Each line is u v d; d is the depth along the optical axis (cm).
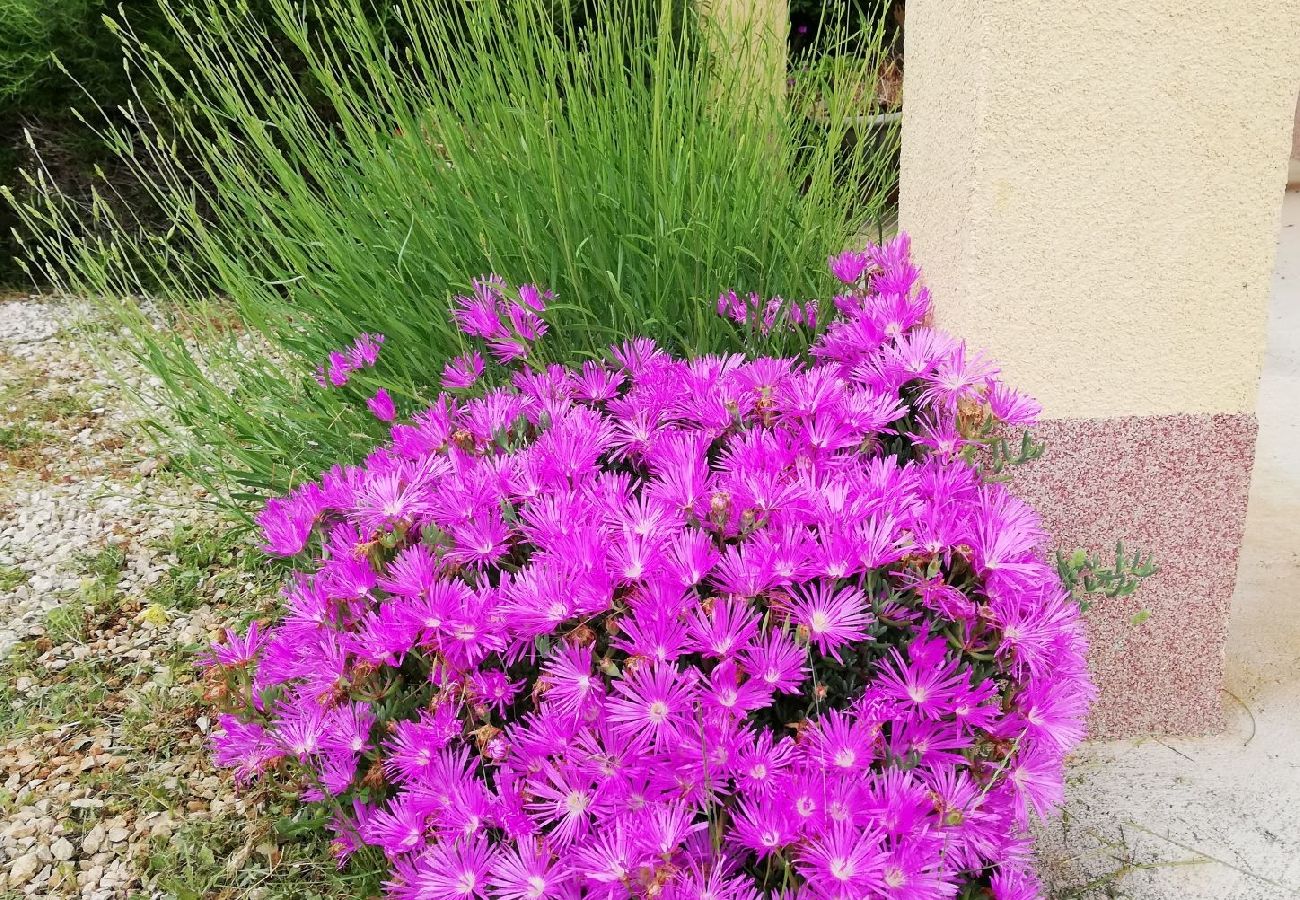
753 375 74
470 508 65
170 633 124
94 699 111
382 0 222
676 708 52
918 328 87
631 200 98
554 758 56
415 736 58
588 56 116
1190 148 77
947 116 83
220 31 114
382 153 106
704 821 54
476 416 75
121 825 93
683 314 94
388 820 58
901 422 79
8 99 254
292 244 113
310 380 102
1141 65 75
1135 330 83
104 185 265
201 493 158
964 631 57
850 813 50
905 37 93
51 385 208
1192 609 91
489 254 92
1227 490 87
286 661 65
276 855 87
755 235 101
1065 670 62
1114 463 87
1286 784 87
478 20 111
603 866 50
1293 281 217
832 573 55
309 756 64
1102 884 77
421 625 59
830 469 67
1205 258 81
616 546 59
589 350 93
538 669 62
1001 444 71
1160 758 92
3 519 155
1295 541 122
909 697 55
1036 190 78
